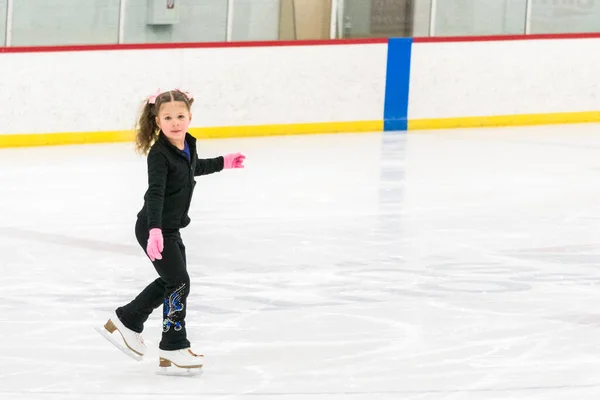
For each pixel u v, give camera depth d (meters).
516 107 35.38
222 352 12.19
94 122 29.52
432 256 17.25
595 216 20.81
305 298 14.62
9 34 29.45
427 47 33.88
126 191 22.66
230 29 32.34
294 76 32.12
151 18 31.22
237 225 19.41
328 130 32.84
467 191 23.30
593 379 11.37
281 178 24.56
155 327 13.04
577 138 32.44
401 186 23.78
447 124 34.53
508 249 17.81
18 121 28.52
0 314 13.66
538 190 23.56
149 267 16.30
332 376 11.35
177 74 30.47
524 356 12.16
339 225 19.56
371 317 13.73
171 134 10.90
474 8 35.56
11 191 22.45
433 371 11.57
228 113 31.34
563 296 14.89
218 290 14.99
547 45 35.50
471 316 13.82
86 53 29.12
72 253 17.12
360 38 33.34
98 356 11.98
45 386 10.94
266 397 10.63
